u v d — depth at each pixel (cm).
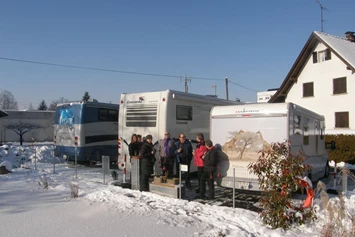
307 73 2536
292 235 533
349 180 1214
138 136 1038
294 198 742
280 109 791
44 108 8712
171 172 984
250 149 816
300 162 593
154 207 717
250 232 556
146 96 1121
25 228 564
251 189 806
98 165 1541
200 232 549
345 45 2461
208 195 904
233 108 854
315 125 1070
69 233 541
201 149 883
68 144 1512
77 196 804
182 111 1132
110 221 607
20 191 876
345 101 2284
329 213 544
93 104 1516
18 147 2044
